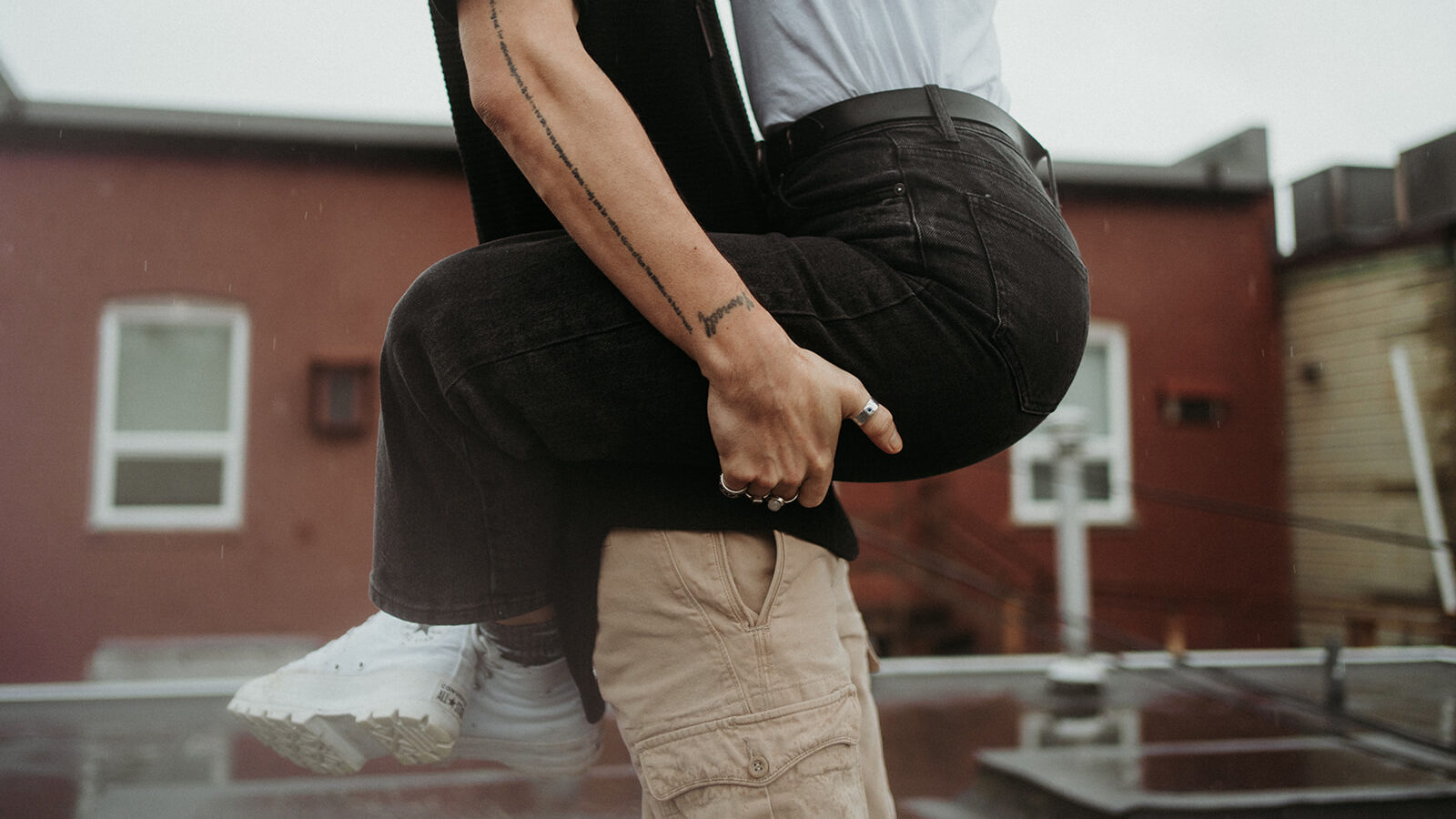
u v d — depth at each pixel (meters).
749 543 0.63
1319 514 9.18
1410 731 4.30
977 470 8.89
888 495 8.83
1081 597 5.91
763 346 0.55
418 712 0.68
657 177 0.54
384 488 0.66
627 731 0.63
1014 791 3.54
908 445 0.64
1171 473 9.28
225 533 7.56
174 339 7.70
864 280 0.61
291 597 7.61
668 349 0.58
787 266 0.61
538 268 0.60
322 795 3.53
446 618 0.64
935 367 0.61
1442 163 8.08
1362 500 8.81
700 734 0.60
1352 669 6.20
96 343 7.52
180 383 7.67
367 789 3.61
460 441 0.62
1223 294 9.51
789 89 0.71
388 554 0.65
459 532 0.64
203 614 7.48
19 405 7.39
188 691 5.79
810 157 0.70
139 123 7.51
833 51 0.69
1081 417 6.00
